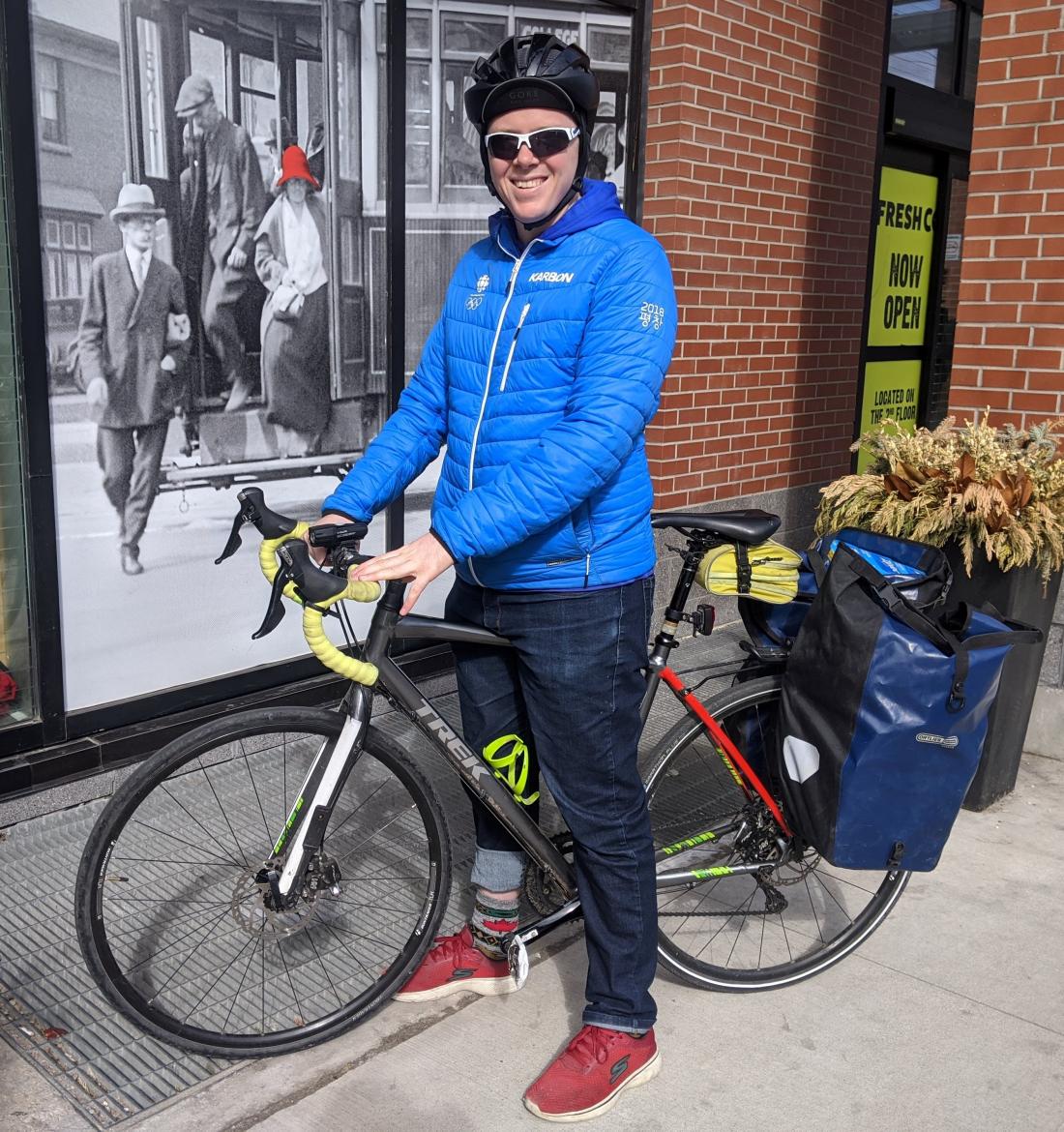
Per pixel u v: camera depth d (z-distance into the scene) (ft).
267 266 12.02
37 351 10.23
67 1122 7.04
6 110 9.75
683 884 8.36
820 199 19.04
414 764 7.68
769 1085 7.59
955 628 7.78
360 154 12.66
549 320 6.69
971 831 11.38
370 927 9.12
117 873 9.67
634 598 7.16
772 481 19.27
